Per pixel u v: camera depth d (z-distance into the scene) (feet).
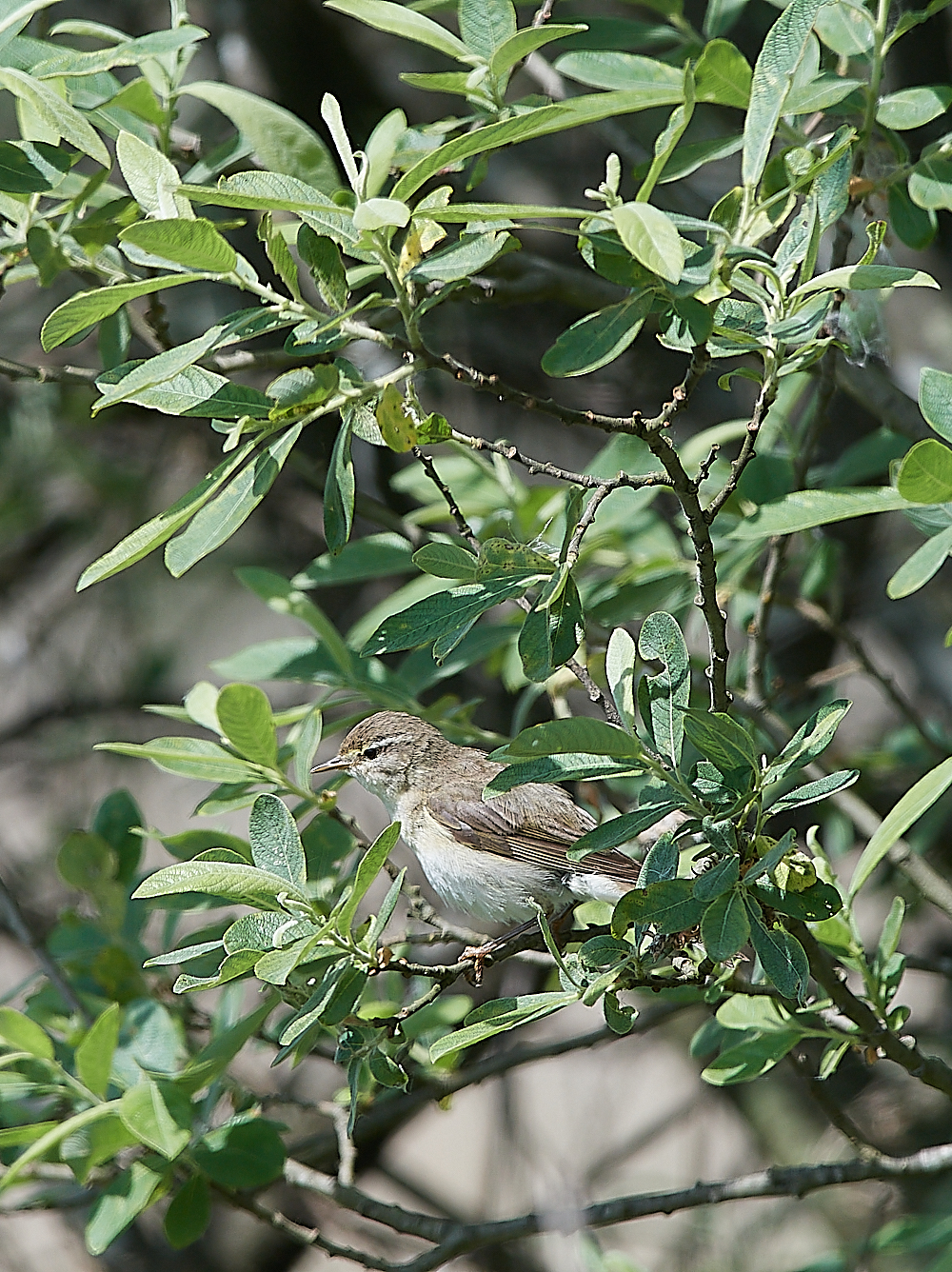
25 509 57.26
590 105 21.34
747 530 25.18
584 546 35.73
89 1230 26.50
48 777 58.95
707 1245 47.83
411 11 24.93
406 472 37.99
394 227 21.59
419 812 36.65
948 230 45.57
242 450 21.84
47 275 28.63
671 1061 58.13
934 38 44.75
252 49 50.21
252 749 28.58
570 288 35.86
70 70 25.93
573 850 21.29
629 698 22.53
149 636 60.80
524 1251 47.67
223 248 20.36
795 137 29.01
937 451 20.02
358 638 35.50
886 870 42.70
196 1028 34.58
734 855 21.12
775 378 21.65
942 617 51.24
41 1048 28.17
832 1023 26.99
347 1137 32.30
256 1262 48.52
